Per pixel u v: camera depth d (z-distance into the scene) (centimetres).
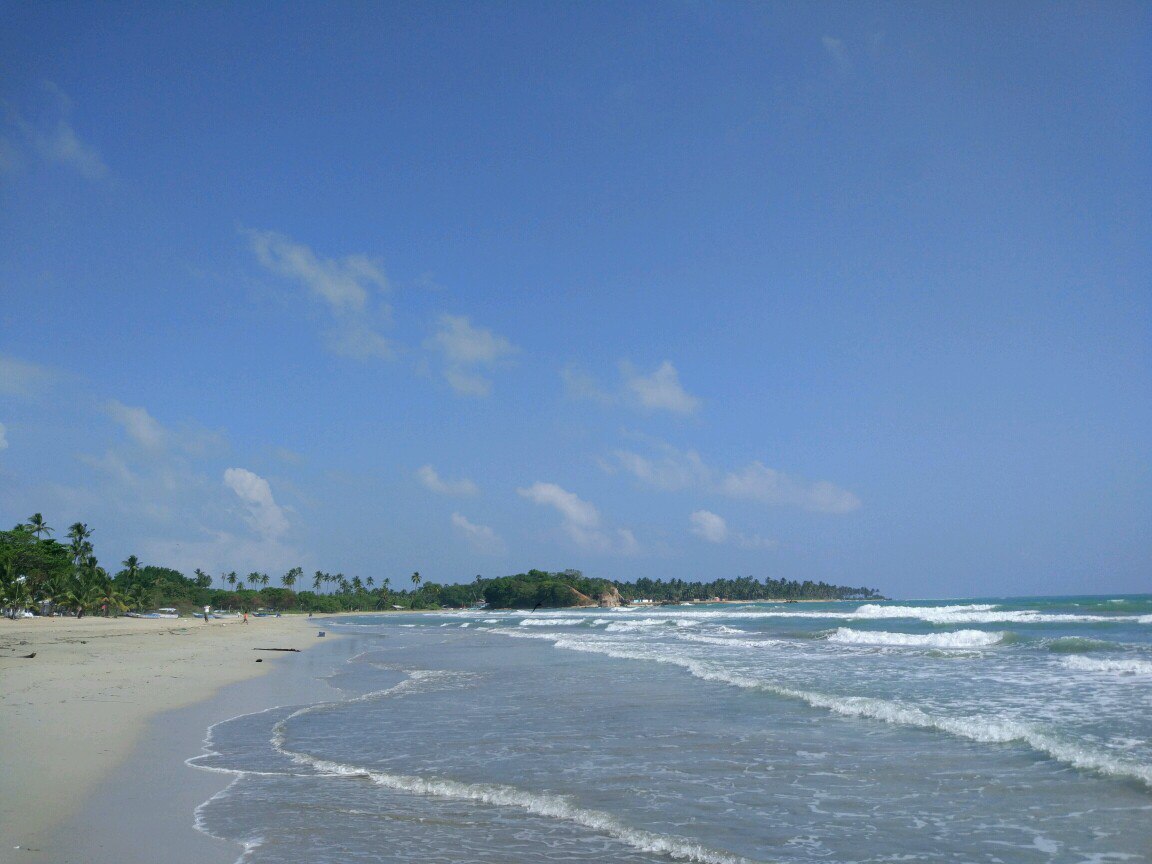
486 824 941
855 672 2323
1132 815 905
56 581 10181
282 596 18788
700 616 8650
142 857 809
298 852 836
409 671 2914
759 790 1057
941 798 995
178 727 1652
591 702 1894
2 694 2016
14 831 885
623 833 895
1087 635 3581
